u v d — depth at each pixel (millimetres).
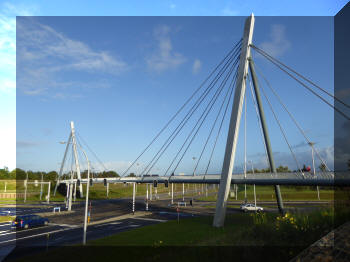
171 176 45438
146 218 35625
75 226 29141
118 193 92625
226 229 22406
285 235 8977
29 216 29062
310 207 11547
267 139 38188
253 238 9898
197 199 73688
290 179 26297
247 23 37219
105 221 33125
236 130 32312
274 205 48281
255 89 39469
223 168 31203
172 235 21359
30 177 101312
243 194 75875
